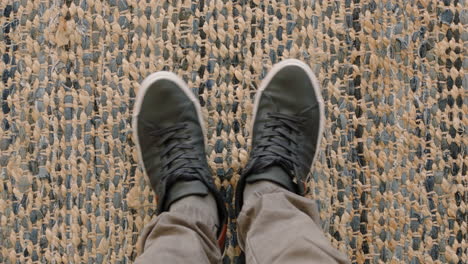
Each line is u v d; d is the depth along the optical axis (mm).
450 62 925
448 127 923
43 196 910
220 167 920
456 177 920
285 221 773
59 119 917
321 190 917
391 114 922
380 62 924
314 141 911
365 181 917
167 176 872
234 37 925
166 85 915
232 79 924
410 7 921
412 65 925
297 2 924
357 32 926
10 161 912
